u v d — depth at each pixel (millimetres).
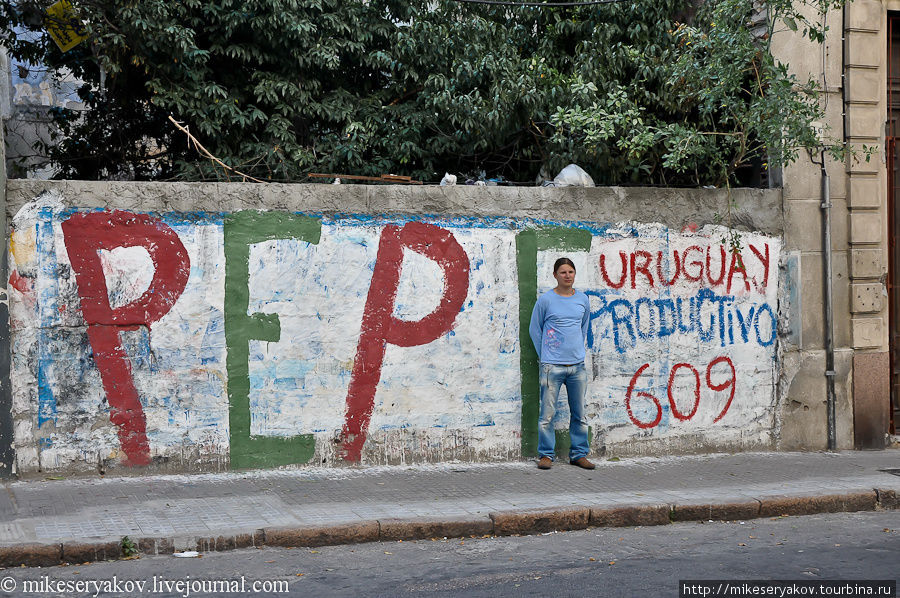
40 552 5227
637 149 8336
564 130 8938
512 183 9281
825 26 9016
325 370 7547
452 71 9328
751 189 8781
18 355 6797
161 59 8703
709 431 8664
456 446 7910
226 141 9133
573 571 5273
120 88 9227
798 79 9008
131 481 6914
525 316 8062
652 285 8445
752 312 8797
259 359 7379
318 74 9422
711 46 8383
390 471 7535
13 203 6762
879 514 7043
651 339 8445
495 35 9391
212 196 7258
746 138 8688
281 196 7426
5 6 8539
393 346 7711
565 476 7527
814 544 6016
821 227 9070
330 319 7555
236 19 8625
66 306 6914
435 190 7824
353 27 9258
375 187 7664
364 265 7633
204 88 8727
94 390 6996
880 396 9273
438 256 7824
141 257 7090
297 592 4812
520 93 8773
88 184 6965
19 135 9836
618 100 8742
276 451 7438
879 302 9281
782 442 8922
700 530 6418
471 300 7914
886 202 9469
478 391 7949
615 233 8320
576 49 9320
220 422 7297
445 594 4793
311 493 6719
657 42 9367
